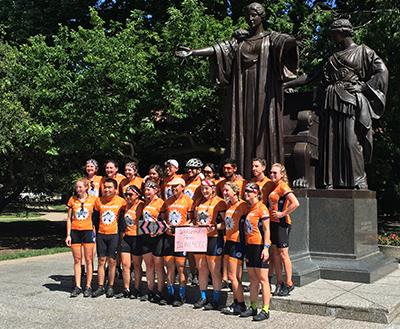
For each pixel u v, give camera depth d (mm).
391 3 15484
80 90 13984
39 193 20641
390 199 22797
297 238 9086
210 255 7379
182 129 18422
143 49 14953
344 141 9875
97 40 13930
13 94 14648
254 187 6891
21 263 12672
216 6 17797
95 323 6648
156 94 15062
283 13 17625
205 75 14438
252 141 8984
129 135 16062
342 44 10297
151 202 7910
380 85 9945
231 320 6781
